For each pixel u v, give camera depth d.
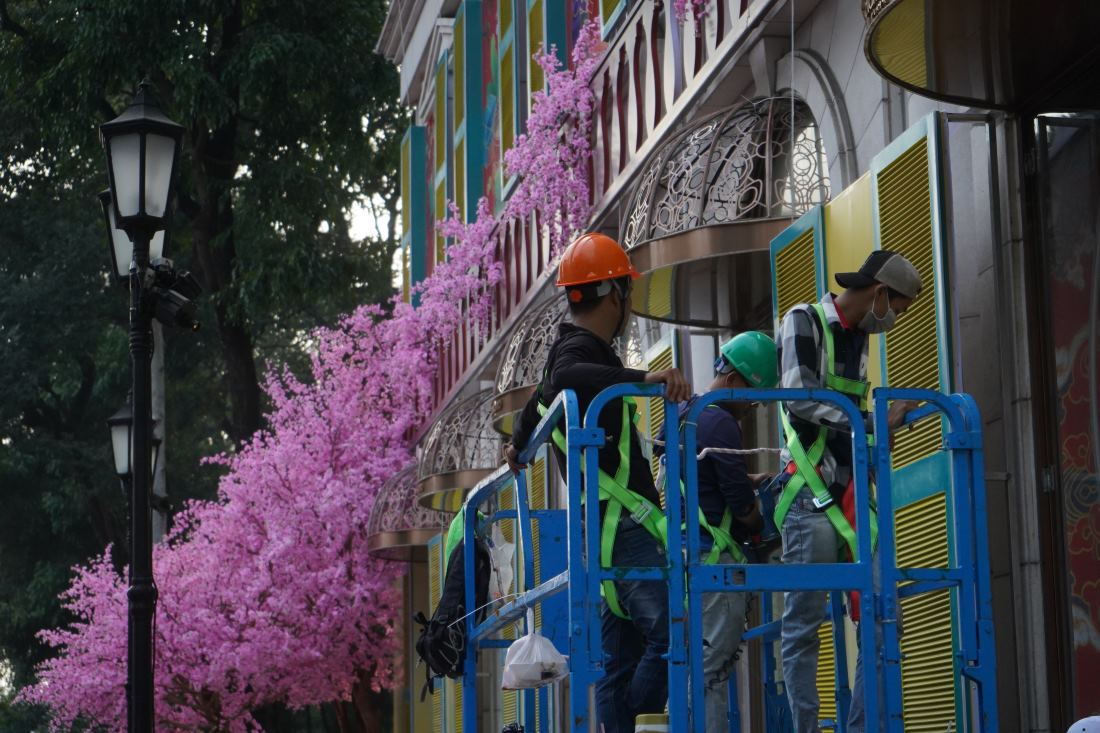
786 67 9.87
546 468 14.66
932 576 4.75
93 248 34.28
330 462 25.56
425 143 25.27
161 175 10.16
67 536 34.06
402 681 24.95
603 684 5.66
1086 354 6.69
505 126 18.59
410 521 22.72
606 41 14.35
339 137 30.97
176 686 23.92
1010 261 7.12
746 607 5.89
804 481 5.32
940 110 7.29
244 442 26.22
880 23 6.36
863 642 4.61
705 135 10.03
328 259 29.92
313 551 24.70
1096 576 6.60
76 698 24.50
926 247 7.13
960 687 6.20
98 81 28.64
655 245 9.55
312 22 30.28
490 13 20.14
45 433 34.44
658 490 5.55
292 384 26.45
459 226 20.12
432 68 24.48
